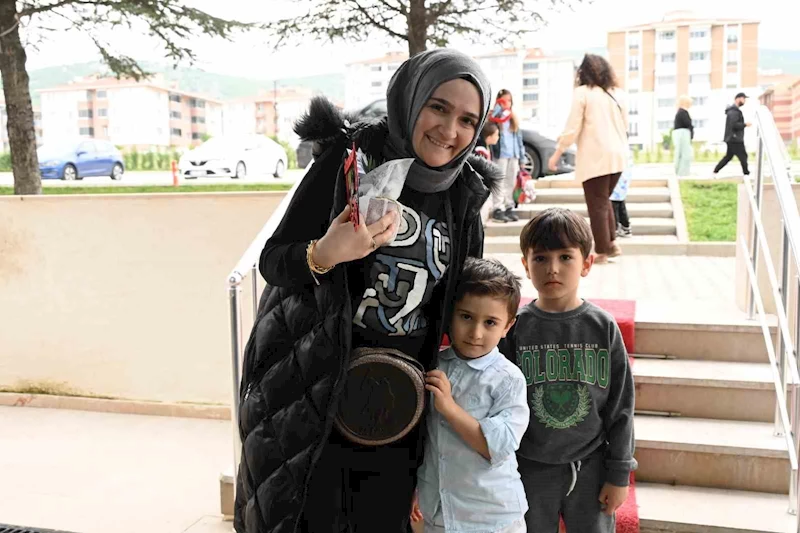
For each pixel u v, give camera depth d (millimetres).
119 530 3139
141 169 22766
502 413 1947
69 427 4492
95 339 4766
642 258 6371
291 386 1763
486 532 1926
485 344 1982
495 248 6609
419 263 1828
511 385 1976
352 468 1943
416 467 1996
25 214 4730
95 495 3510
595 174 5195
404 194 1838
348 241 1625
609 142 5156
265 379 1805
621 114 5262
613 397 2174
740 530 2584
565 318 2221
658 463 2953
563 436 2180
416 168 1774
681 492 2871
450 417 1882
